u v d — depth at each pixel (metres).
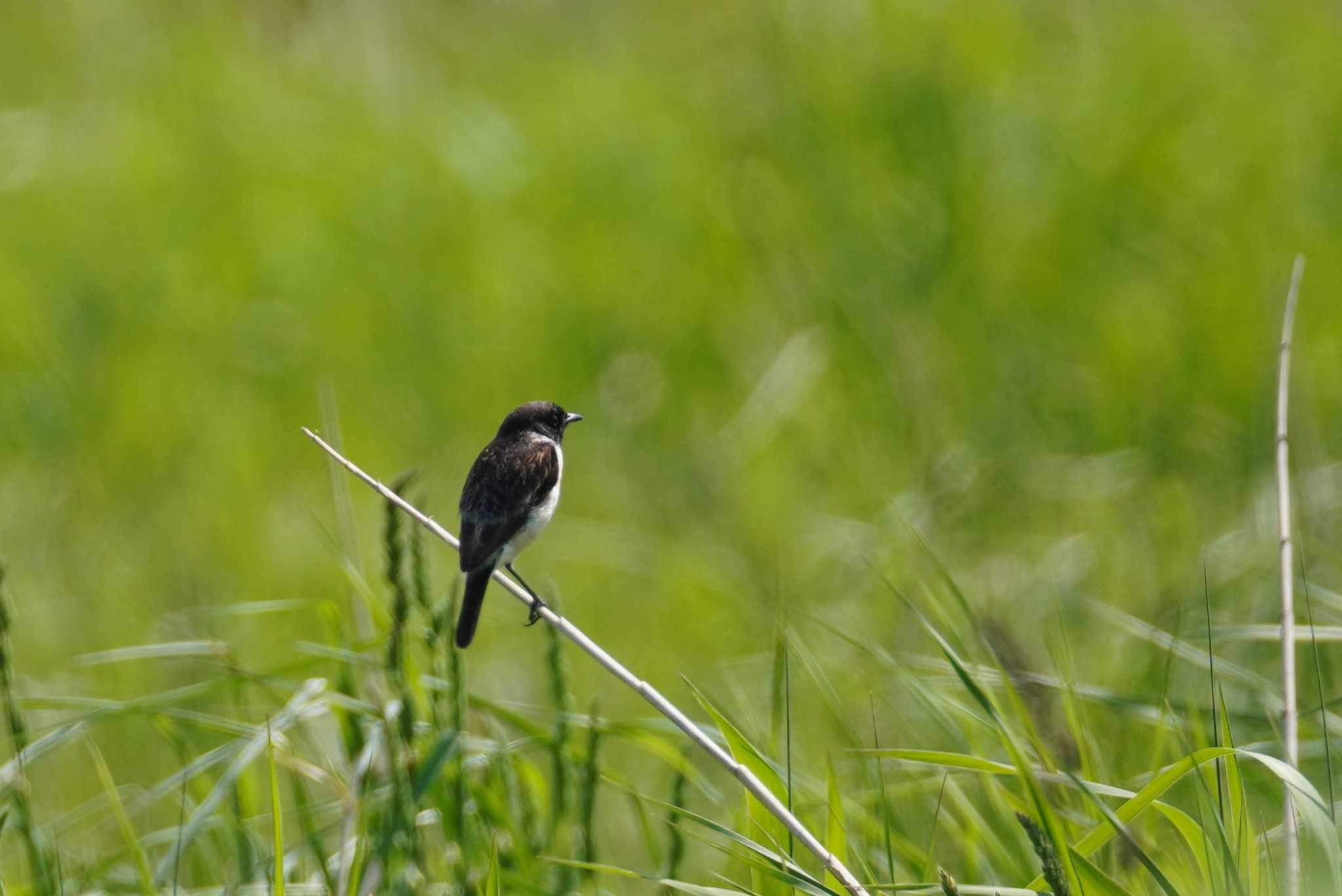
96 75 21.92
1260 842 6.14
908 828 7.39
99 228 17.75
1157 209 15.86
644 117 18.98
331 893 5.96
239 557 12.46
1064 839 5.27
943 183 15.47
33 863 6.31
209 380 15.40
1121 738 7.61
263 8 23.27
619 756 9.30
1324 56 18.67
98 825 8.62
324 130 20.02
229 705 9.40
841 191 15.88
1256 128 17.09
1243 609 9.72
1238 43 19.30
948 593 10.35
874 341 14.21
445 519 13.37
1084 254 15.41
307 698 6.79
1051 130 16.75
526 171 18.55
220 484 13.72
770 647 10.38
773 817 6.09
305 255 17.14
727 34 19.98
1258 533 10.44
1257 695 7.89
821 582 11.45
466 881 5.82
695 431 14.30
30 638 11.47
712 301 15.59
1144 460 12.57
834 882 5.89
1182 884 5.89
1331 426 12.73
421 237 17.38
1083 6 20.12
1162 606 9.36
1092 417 13.30
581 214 17.69
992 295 14.71
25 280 16.23
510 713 6.77
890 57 17.03
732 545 12.41
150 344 15.88
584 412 14.76
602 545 12.29
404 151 19.09
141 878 6.41
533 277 16.41
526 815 6.66
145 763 9.49
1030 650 9.28
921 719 8.59
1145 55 18.42
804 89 17.23
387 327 15.95
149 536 12.84
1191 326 13.79
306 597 11.83
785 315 15.43
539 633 11.34
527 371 15.23
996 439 13.20
